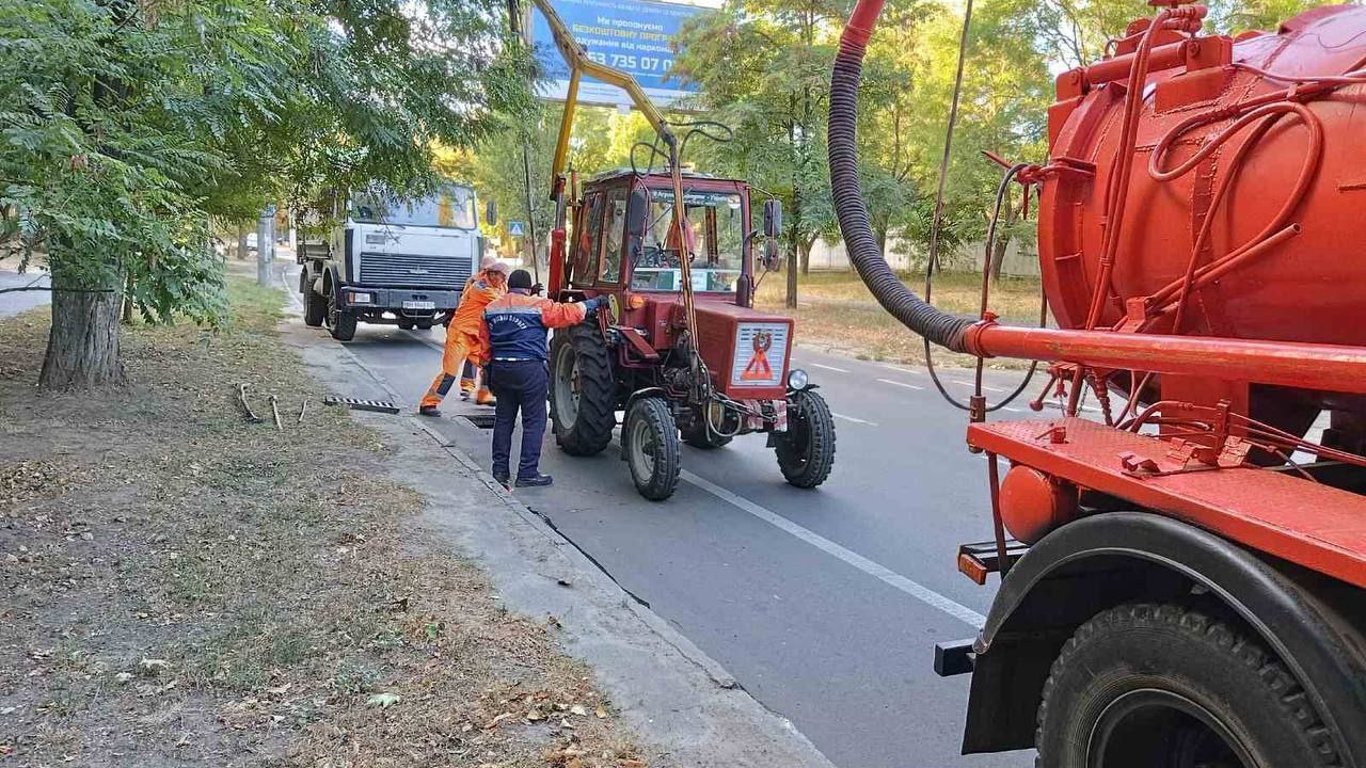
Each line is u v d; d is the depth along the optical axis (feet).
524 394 22.97
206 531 16.87
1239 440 7.71
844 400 39.06
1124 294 9.11
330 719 10.76
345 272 51.78
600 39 80.48
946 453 28.73
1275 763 5.89
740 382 22.80
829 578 17.54
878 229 72.90
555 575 15.99
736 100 68.49
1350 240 6.93
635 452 23.09
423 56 32.22
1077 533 7.43
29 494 17.92
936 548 19.43
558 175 28.32
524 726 10.82
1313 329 7.44
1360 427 8.13
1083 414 10.11
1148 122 9.02
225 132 23.94
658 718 11.26
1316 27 8.16
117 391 28.02
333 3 29.66
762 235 27.43
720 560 18.44
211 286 18.43
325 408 29.60
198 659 12.03
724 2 69.92
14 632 12.53
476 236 54.44
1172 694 6.70
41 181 14.03
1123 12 53.93
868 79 65.16
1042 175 10.05
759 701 12.66
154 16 16.15
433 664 12.26
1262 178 7.59
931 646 14.61
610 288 26.61
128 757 9.82
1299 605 5.75
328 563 15.76
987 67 65.87
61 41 13.88
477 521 18.89
